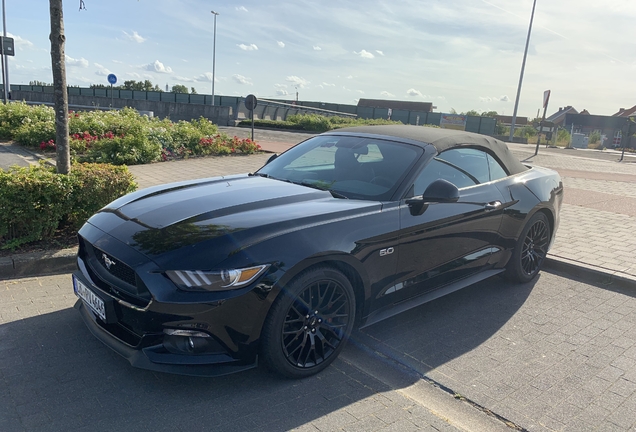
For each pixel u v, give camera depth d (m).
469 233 4.03
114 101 39.94
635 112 82.12
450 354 3.47
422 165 3.75
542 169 5.36
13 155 11.82
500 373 3.23
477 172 4.28
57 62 5.16
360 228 3.18
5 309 3.78
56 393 2.75
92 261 3.13
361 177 3.77
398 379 3.12
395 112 48.25
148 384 2.89
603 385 3.12
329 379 3.06
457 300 4.51
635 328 4.02
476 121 43.75
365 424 2.62
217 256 2.65
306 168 4.11
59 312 3.77
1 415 2.54
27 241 4.79
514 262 4.73
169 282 2.61
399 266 3.48
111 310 2.83
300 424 2.58
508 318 4.13
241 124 32.88
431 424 2.66
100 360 3.12
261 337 2.80
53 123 13.49
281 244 2.81
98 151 11.67
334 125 32.22
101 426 2.49
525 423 2.71
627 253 5.79
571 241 6.29
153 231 2.92
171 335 2.65
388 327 3.89
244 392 2.86
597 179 13.44
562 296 4.69
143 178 9.51
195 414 2.62
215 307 2.60
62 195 4.89
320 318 3.03
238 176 4.24
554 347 3.63
